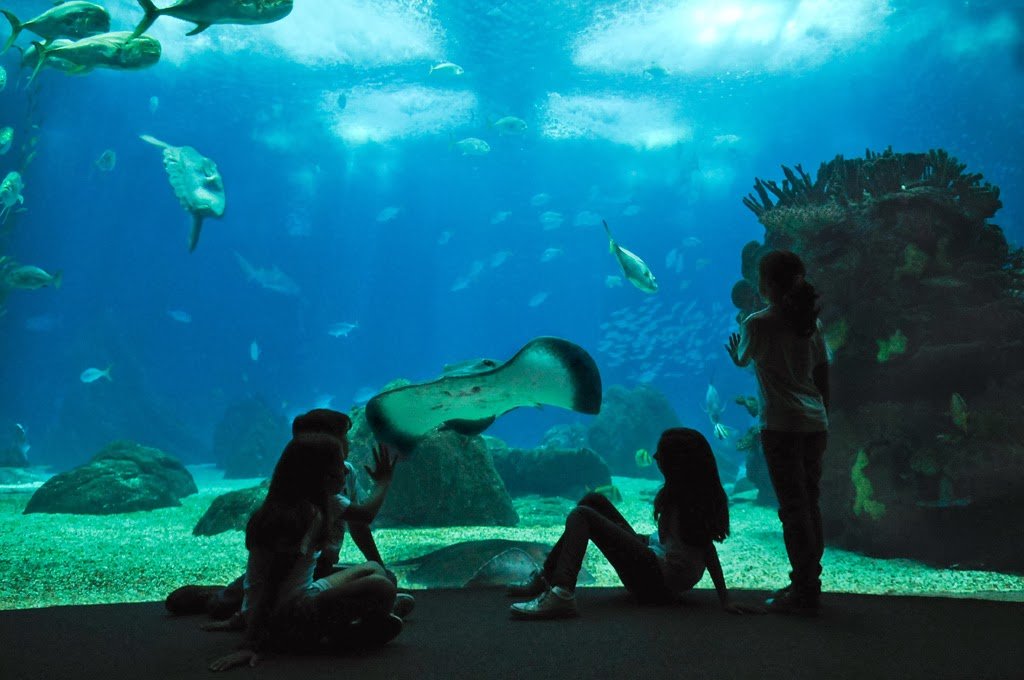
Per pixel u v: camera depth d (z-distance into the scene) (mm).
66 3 8141
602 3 19094
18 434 19484
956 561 5926
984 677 2334
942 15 20938
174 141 37688
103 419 26062
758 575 5246
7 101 29594
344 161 40781
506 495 8773
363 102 28641
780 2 19344
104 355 27312
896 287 7020
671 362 46000
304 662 2635
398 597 3328
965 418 6266
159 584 4840
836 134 33469
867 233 7172
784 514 3484
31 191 36875
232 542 6852
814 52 22953
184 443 27219
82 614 3654
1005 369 6680
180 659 2713
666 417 17391
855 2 19578
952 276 7027
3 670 2564
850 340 7094
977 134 32438
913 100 28469
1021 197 34719
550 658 2645
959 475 6105
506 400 4719
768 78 25078
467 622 3334
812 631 3049
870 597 3881
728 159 36938
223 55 23922
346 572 2938
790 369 3469
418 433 5141
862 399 7059
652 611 3543
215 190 9961
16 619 3520
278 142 36188
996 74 25781
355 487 3697
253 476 19984
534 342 4160
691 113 29109
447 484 8359
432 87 26422
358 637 2852
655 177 41594
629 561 3658
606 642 2891
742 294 8500
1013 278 7195
